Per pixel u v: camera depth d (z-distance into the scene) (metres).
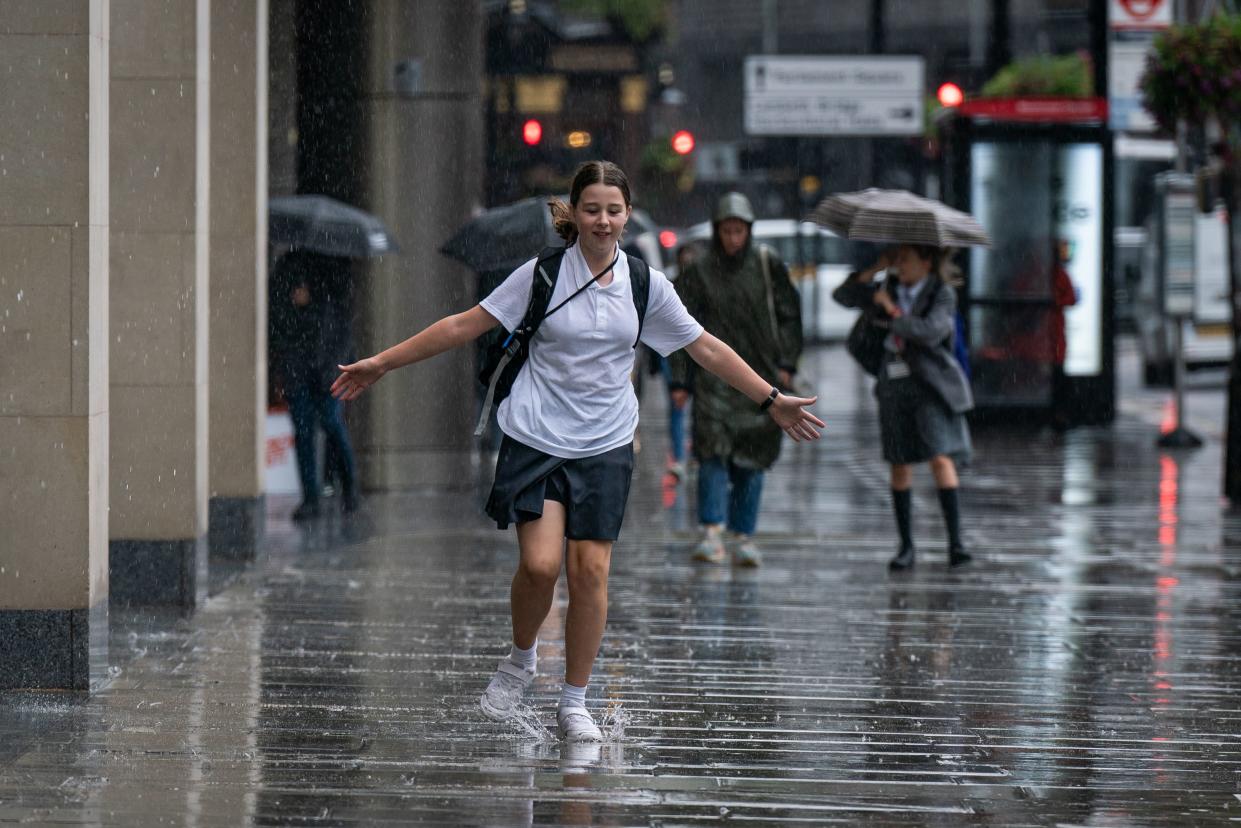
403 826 14.63
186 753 16.89
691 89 153.25
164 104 24.59
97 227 19.17
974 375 56.31
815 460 46.97
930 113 75.81
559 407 16.88
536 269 16.83
